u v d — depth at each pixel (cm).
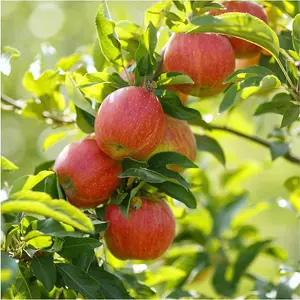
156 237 153
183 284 181
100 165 151
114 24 152
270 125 214
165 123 154
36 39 350
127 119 148
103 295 148
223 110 149
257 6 160
